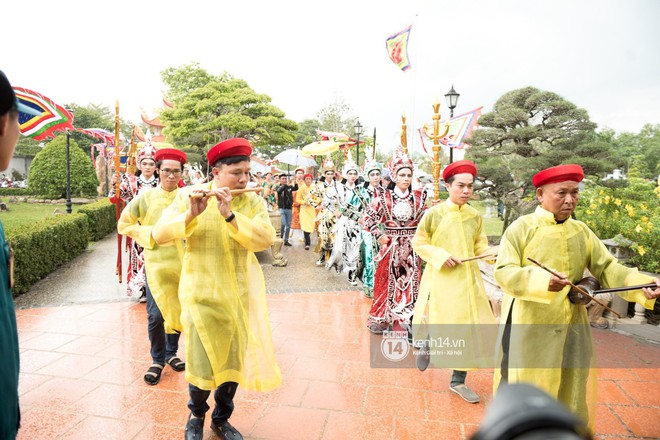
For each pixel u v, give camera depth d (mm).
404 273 4438
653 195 6973
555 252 2549
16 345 1462
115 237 11805
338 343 4422
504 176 8109
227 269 2676
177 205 2801
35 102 5000
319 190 9422
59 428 2924
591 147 7336
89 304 5656
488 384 3641
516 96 8133
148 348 4242
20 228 7160
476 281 3621
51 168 22312
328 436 2859
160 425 2973
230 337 2648
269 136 23188
